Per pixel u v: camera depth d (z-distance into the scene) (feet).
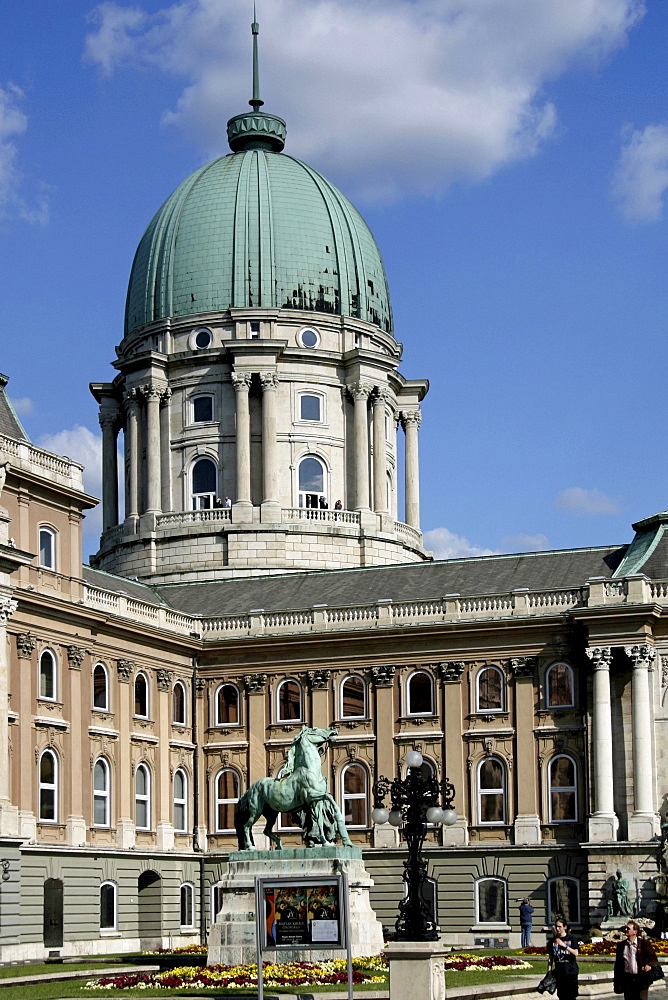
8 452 264.93
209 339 387.34
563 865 290.35
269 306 387.75
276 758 314.55
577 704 296.51
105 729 288.30
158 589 350.02
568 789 294.87
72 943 268.00
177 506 382.22
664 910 268.62
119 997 167.22
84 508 287.07
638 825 283.18
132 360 386.11
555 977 145.69
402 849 300.40
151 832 302.25
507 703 301.02
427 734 304.30
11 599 255.70
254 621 320.70
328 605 317.83
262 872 214.48
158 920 299.17
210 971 191.62
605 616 288.71
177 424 384.68
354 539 375.86
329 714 312.29
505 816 297.94
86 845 276.82
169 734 311.88
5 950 243.60
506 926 291.58
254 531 368.27
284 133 424.46
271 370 378.32
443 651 306.55
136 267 409.90
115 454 400.88
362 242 405.18
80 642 282.56
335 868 211.41
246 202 395.55
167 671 312.71
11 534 265.13
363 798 307.78
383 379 391.45
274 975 183.42
